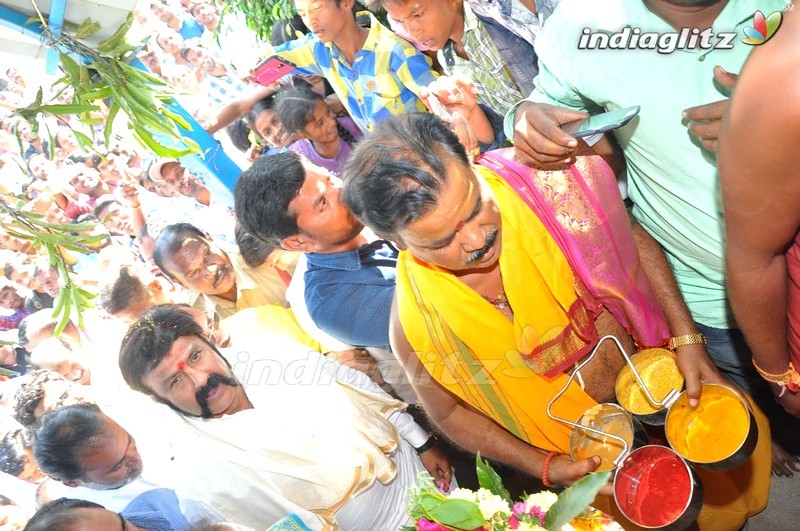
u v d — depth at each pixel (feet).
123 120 5.15
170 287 4.82
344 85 6.20
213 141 5.57
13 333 4.39
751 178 2.75
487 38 5.19
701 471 4.21
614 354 4.19
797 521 4.94
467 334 3.87
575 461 3.75
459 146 3.23
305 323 4.99
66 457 4.14
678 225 4.26
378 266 4.85
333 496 4.80
